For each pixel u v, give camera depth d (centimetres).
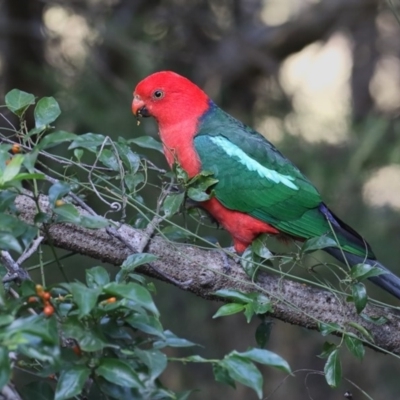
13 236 539
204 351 1520
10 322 496
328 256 1386
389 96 1802
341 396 1570
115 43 1548
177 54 1705
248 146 953
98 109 1468
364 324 829
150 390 548
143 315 565
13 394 548
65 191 576
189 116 985
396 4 1330
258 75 1734
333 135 1562
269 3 1859
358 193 1491
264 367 1616
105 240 782
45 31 1551
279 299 758
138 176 777
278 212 941
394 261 1448
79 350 536
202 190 809
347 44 1912
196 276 816
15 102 717
